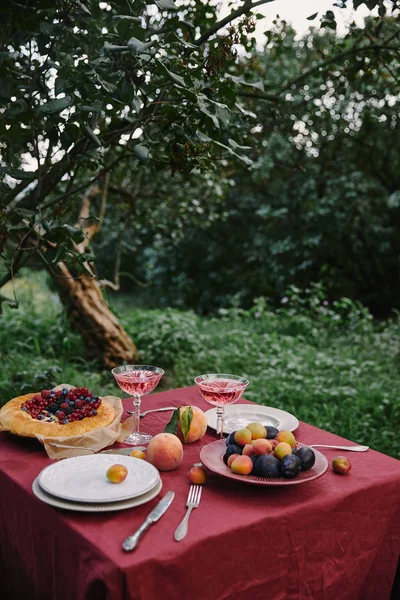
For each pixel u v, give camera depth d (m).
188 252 10.30
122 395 4.20
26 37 2.28
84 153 2.46
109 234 7.21
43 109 2.03
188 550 1.26
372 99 6.60
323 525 1.50
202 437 1.89
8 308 6.13
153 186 5.55
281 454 1.53
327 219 8.52
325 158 8.84
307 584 1.50
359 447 1.83
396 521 1.68
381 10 2.53
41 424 1.75
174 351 5.27
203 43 2.47
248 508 1.43
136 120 2.36
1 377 4.14
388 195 9.27
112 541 1.27
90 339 4.94
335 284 9.67
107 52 1.91
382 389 4.67
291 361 5.01
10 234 2.85
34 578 1.52
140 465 1.56
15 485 1.54
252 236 9.60
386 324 7.75
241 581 1.38
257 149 3.88
